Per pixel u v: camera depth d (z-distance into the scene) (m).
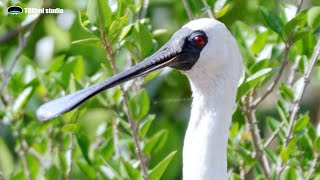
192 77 11.89
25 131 14.50
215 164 11.74
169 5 16.75
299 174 13.32
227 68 11.80
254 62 13.45
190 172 11.84
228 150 13.70
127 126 13.27
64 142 14.38
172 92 16.92
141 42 12.87
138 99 13.34
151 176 12.50
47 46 16.72
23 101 14.25
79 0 15.93
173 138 16.72
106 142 13.92
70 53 16.81
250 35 13.88
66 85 14.40
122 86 12.65
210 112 11.80
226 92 11.80
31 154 14.70
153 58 11.90
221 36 11.77
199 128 11.84
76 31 16.70
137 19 13.45
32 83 14.30
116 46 12.55
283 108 13.30
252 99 13.26
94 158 13.85
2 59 16.39
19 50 14.05
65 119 13.66
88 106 13.75
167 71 14.48
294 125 13.09
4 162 16.22
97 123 16.09
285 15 13.50
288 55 13.62
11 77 14.35
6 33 16.66
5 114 14.34
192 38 11.80
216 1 13.73
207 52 11.77
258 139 13.28
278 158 13.23
